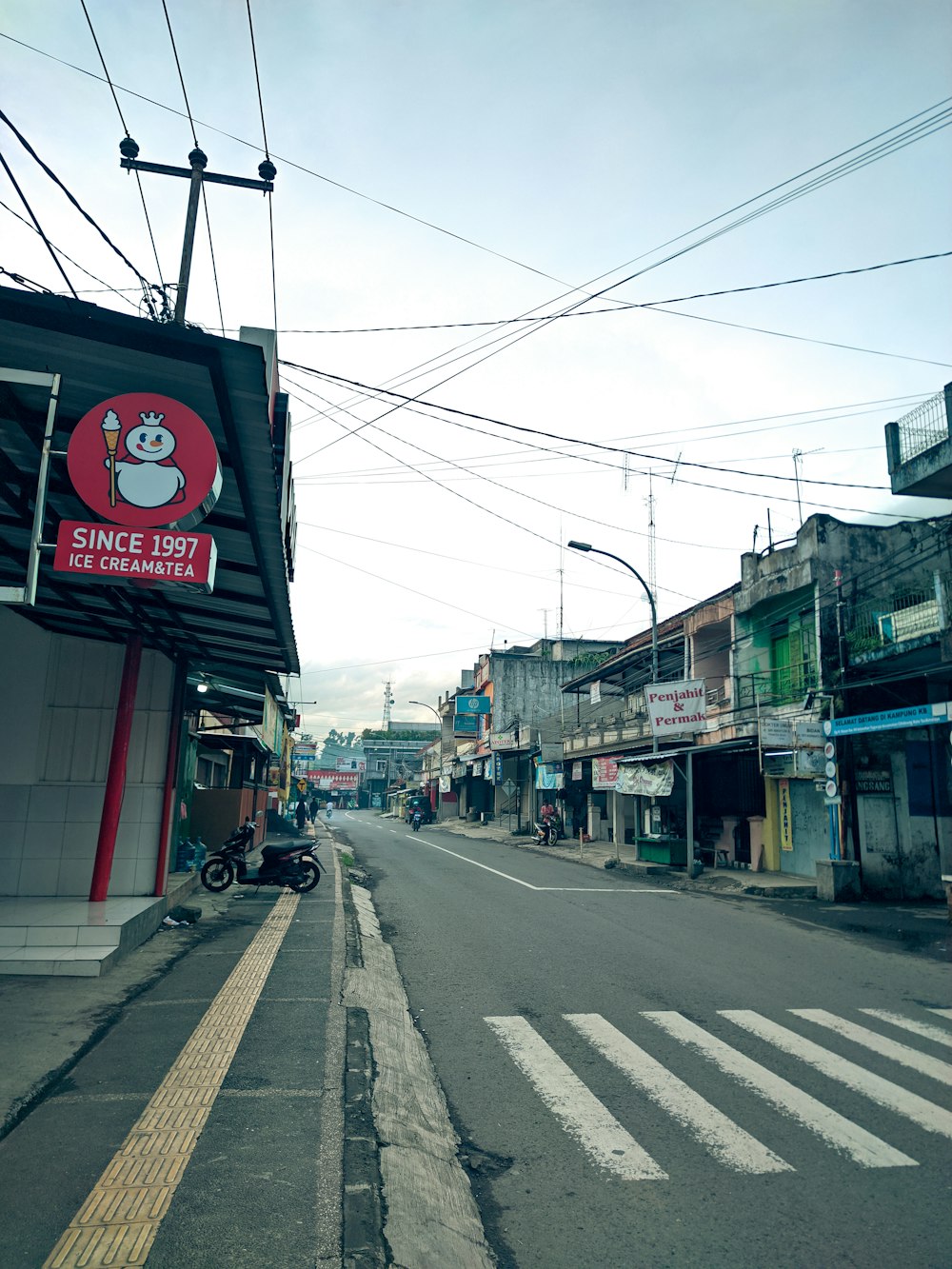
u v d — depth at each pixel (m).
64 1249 3.22
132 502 5.61
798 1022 7.43
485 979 8.96
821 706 17.16
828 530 17.88
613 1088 5.75
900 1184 4.36
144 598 9.23
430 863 23.23
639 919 13.31
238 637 10.73
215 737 20.42
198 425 5.68
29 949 8.01
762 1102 5.50
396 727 110.69
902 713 14.08
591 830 32.56
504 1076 5.99
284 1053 5.67
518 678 45.94
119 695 10.37
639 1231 3.89
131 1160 4.01
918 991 8.78
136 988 7.21
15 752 10.91
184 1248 3.28
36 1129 4.31
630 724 27.58
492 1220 3.99
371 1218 3.62
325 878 16.97
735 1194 4.25
